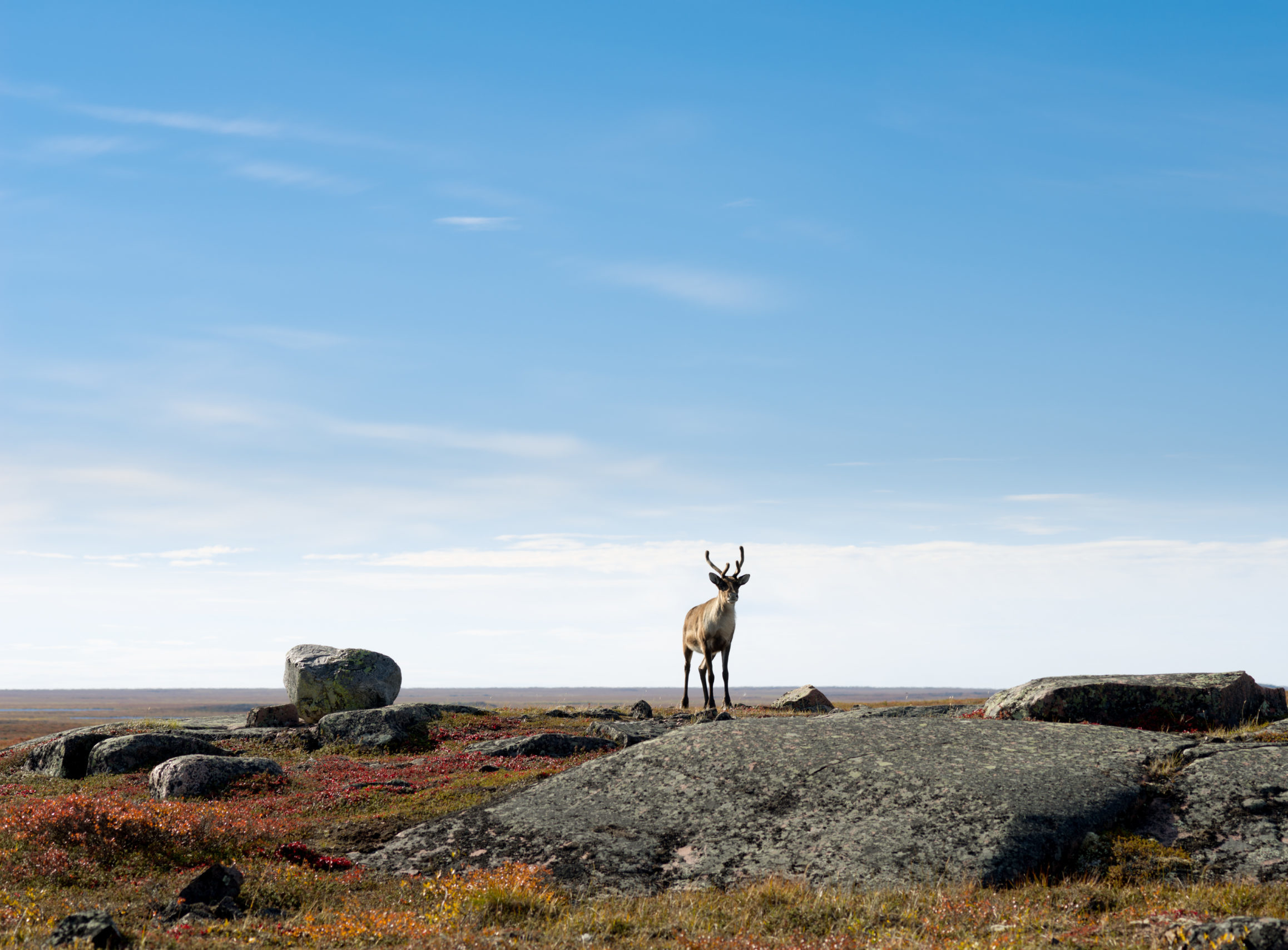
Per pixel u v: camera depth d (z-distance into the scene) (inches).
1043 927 370.3
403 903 448.8
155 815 546.6
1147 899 401.1
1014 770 546.0
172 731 1045.2
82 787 832.3
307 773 856.3
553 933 382.0
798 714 1217.4
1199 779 516.4
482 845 544.7
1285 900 382.0
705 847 511.8
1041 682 850.8
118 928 384.5
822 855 484.7
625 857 509.7
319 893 462.0
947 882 442.3
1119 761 552.4
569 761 861.2
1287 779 502.3
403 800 714.2
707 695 1247.5
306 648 1316.4
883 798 531.5
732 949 357.4
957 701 1262.3
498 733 1069.8
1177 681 791.1
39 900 432.8
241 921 407.2
